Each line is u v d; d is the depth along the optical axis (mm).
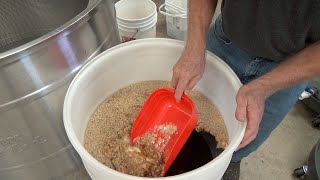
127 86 967
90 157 649
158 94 851
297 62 679
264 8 701
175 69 802
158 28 1816
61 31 751
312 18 664
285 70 686
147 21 1561
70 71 854
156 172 768
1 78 717
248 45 829
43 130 893
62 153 997
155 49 887
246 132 720
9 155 886
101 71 856
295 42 740
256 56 877
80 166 1096
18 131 846
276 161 1305
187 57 799
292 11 674
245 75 939
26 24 1240
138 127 839
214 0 880
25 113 819
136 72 946
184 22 1622
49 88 824
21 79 750
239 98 707
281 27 714
